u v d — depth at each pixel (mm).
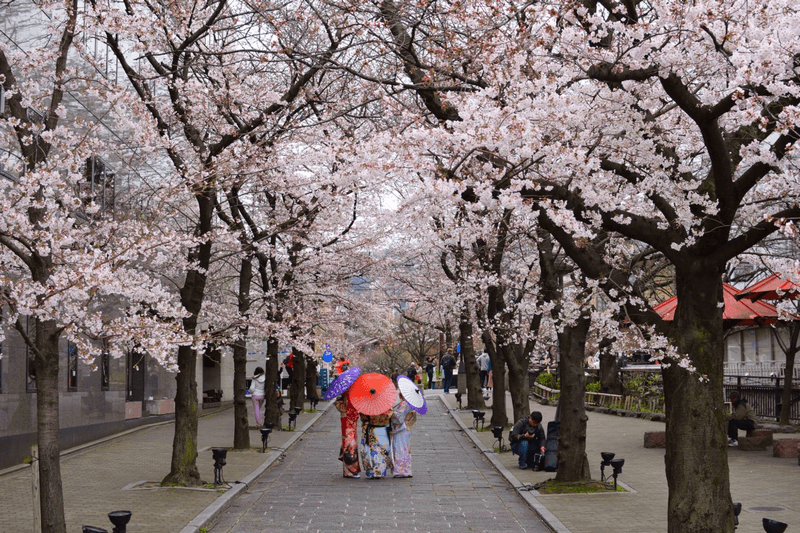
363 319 27984
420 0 10844
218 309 19438
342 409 16344
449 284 22406
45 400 8375
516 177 9250
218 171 13117
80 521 10719
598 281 9695
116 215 16047
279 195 18125
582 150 8523
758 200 9539
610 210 8422
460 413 30938
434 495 13852
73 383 19906
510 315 21750
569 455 14047
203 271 14023
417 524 11250
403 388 16109
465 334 31812
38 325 8469
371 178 9109
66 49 10039
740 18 8109
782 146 7914
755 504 11875
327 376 46375
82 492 13148
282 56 13805
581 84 9891
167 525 10555
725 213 8312
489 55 9828
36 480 8531
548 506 12148
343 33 13766
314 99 14273
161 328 9250
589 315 13438
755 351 33656
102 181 18188
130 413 25719
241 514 11984
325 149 9859
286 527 11031
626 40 8508
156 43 13711
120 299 17172
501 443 19641
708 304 8734
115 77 21188
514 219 13727
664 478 14883
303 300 22922
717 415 8609
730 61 7645
